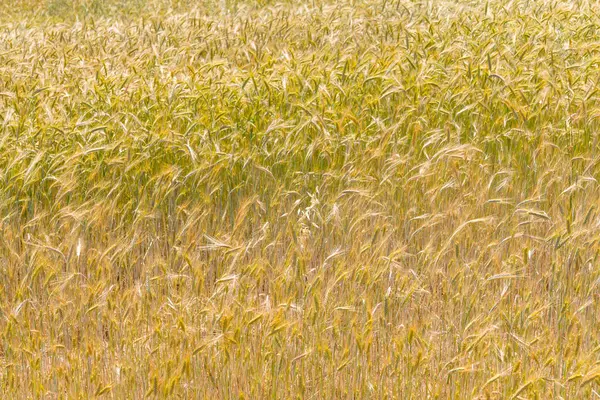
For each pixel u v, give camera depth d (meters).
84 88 7.82
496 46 8.44
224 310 4.68
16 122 7.05
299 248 5.51
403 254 5.25
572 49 8.68
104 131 6.93
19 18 15.77
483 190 6.14
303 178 6.59
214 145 6.67
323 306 4.83
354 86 7.67
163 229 6.42
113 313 5.09
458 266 5.34
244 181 6.75
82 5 16.78
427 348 4.66
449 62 8.45
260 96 7.49
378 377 4.70
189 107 7.57
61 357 5.08
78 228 5.95
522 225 6.05
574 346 4.62
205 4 15.77
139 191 6.45
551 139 7.00
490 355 4.77
